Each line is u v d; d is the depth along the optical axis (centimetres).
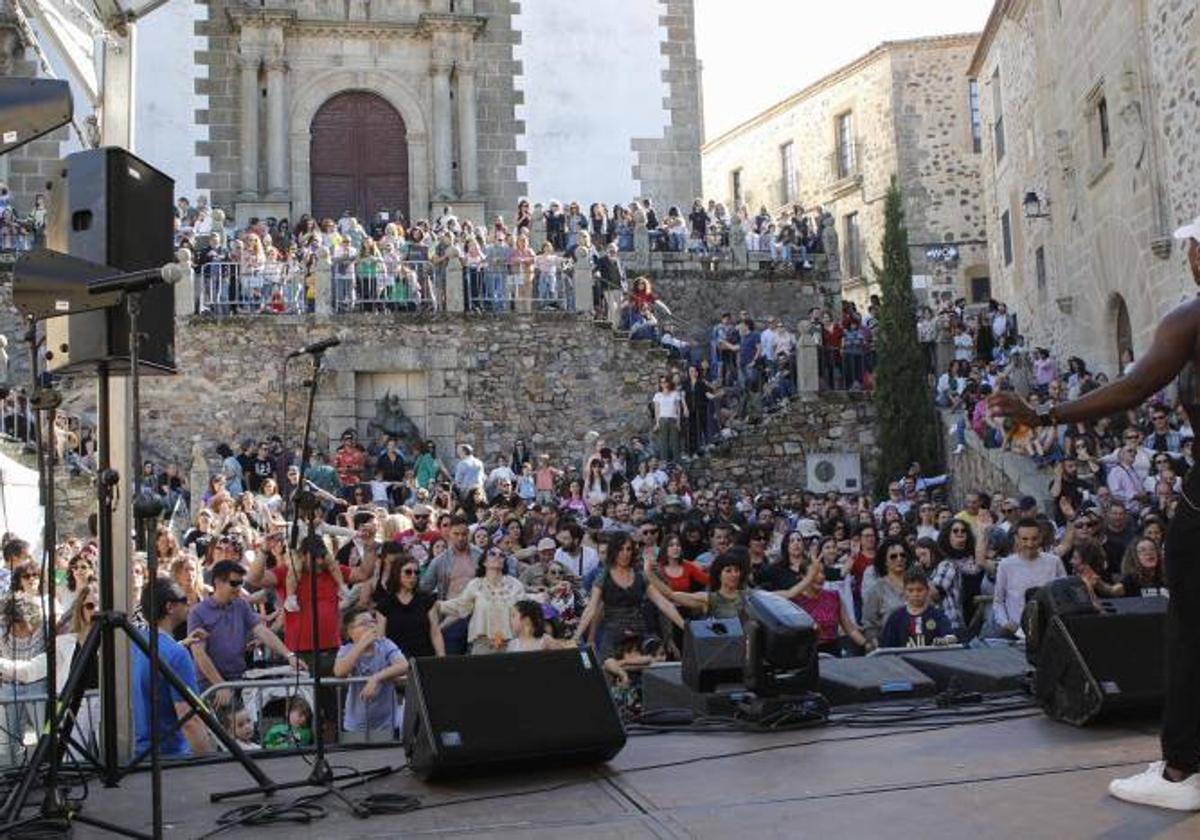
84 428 2023
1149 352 429
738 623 636
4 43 2456
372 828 427
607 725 505
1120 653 540
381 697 823
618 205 2656
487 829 418
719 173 4681
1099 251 2148
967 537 1154
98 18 662
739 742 546
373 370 2186
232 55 2634
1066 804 416
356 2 2700
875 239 3841
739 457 2192
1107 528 1252
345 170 2698
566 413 2244
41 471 509
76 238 543
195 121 2608
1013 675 634
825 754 510
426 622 939
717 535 1074
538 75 2767
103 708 548
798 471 2214
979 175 3728
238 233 2423
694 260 2616
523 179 2739
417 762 496
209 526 1409
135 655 684
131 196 549
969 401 2109
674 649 920
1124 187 1978
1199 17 1655
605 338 2270
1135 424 1762
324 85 2692
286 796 491
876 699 635
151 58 2602
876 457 2230
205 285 2184
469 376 2219
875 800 431
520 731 495
